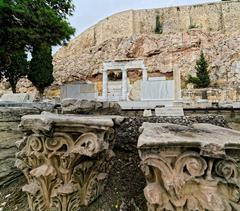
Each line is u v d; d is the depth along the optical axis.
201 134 2.17
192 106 7.23
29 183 2.40
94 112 3.67
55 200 2.21
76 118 2.29
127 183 2.78
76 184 2.27
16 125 3.96
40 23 7.48
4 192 2.93
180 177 1.75
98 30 42.47
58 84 27.72
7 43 7.74
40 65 22.14
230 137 2.03
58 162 2.25
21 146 2.51
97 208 2.42
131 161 3.17
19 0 6.89
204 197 1.69
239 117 6.47
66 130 2.24
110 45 35.09
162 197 1.81
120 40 35.62
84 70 32.84
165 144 1.75
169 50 32.34
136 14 41.97
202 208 1.69
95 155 2.23
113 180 2.82
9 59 9.41
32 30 7.46
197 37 32.91
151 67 30.64
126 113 7.52
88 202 2.35
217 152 1.66
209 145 1.67
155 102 8.84
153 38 34.34
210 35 34.06
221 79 27.59
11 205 2.69
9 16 6.96
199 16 40.50
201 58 27.91
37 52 8.86
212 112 6.85
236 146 1.77
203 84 26.75
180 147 1.77
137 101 9.09
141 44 33.94
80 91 10.65
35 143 2.27
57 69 34.31
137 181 2.81
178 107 6.93
